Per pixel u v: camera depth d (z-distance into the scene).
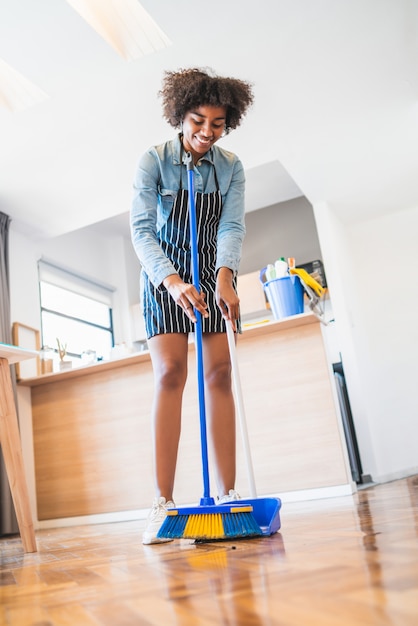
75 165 3.63
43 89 2.94
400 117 3.45
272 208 5.61
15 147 3.39
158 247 1.61
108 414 3.17
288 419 2.70
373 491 2.64
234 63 2.92
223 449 1.56
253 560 0.81
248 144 3.63
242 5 2.58
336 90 3.18
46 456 3.29
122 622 0.52
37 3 2.44
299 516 1.65
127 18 2.82
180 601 0.59
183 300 1.49
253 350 2.81
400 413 4.48
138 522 2.72
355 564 0.66
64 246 5.17
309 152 3.76
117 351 3.93
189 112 1.61
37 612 0.63
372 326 4.68
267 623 0.45
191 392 2.92
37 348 4.18
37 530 3.07
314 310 2.86
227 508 1.18
